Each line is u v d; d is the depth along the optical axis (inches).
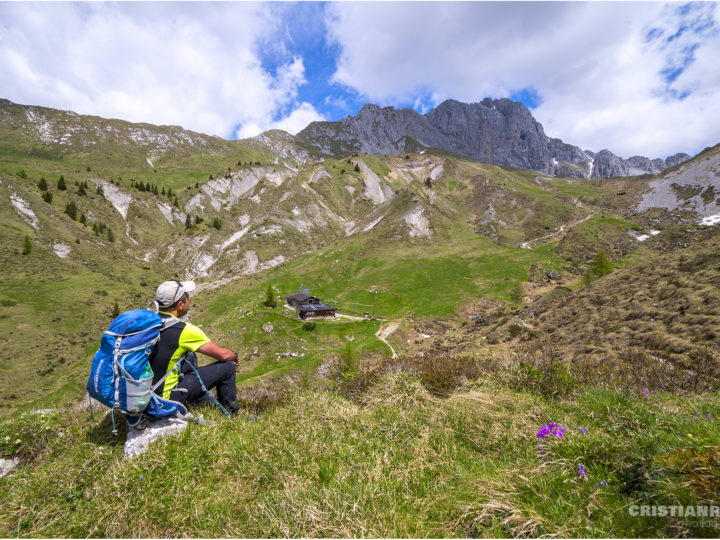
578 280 4808.1
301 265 6633.9
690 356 459.2
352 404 254.5
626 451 138.1
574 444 150.4
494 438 177.5
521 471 138.7
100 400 168.1
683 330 610.9
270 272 6574.8
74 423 218.5
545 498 120.9
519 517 110.7
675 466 118.7
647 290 1017.5
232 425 197.0
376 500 127.3
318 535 113.0
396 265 6343.5
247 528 120.3
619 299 1114.7
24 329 3518.7
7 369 2881.4
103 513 128.1
